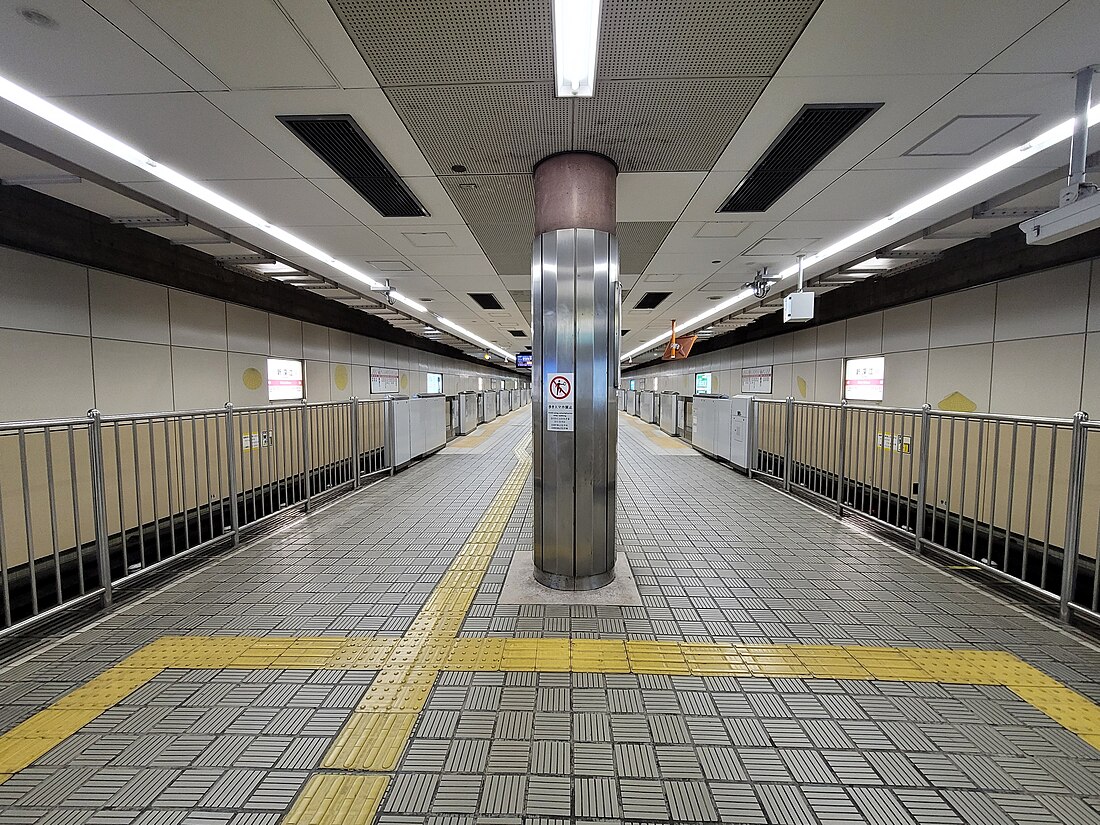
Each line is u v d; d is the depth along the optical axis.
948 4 1.92
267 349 7.83
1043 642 2.47
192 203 4.08
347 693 2.04
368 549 3.88
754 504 5.40
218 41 2.12
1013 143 3.07
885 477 7.23
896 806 1.51
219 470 3.79
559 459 3.03
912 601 2.95
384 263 6.11
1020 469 4.97
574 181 3.10
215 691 2.06
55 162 3.24
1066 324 4.54
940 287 6.05
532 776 1.61
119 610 2.82
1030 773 1.63
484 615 2.75
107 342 4.91
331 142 3.04
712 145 3.07
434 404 9.30
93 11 1.91
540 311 3.10
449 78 2.40
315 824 1.45
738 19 2.01
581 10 1.98
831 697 2.02
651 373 32.53
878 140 3.03
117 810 1.50
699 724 1.86
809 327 9.87
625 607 2.85
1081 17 1.97
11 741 1.78
